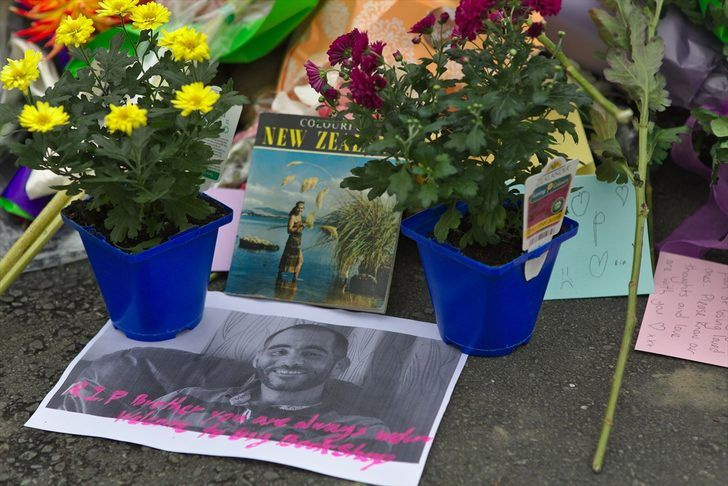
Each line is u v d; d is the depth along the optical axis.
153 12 1.52
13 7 2.02
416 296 1.80
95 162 1.52
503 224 1.46
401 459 1.40
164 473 1.41
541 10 1.38
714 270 1.79
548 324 1.72
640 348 1.64
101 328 1.75
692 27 1.89
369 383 1.55
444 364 1.60
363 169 1.46
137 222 1.51
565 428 1.47
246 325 1.71
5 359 1.69
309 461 1.40
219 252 1.88
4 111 1.48
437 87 1.38
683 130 1.70
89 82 1.53
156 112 1.43
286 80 2.05
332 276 1.76
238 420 1.48
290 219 1.81
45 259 1.95
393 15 1.92
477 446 1.44
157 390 1.56
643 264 1.77
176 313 1.64
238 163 1.98
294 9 1.99
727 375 1.58
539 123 1.40
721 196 1.81
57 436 1.49
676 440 1.44
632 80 1.65
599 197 1.80
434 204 1.51
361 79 1.36
